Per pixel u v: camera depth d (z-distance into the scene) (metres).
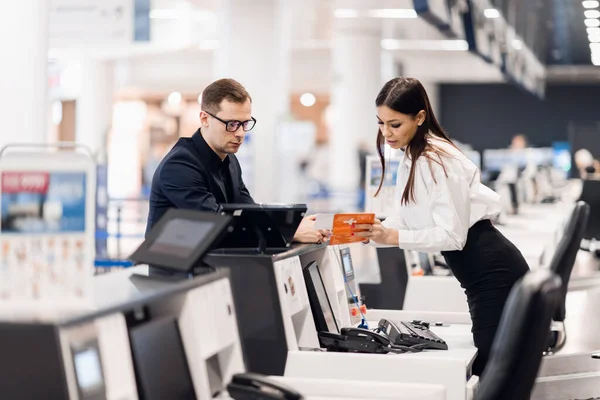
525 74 24.78
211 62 30.73
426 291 6.40
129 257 3.13
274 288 3.68
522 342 2.77
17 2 8.26
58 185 2.47
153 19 20.12
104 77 24.20
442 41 26.86
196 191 3.96
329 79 31.95
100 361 2.38
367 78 23.50
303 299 3.98
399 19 22.03
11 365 2.24
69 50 22.39
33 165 2.46
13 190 2.45
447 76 32.50
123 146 34.78
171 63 30.94
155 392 2.81
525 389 2.82
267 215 3.68
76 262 2.47
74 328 2.31
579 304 8.26
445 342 4.28
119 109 35.06
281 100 15.57
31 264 2.46
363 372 3.62
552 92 35.09
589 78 33.62
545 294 2.76
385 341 4.09
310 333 4.07
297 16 20.84
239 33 15.00
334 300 4.48
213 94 4.07
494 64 16.95
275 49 15.12
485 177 18.78
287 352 3.67
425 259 7.32
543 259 8.20
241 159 15.16
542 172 20.50
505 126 35.47
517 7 17.33
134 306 2.56
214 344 3.02
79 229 2.48
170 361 2.89
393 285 6.71
